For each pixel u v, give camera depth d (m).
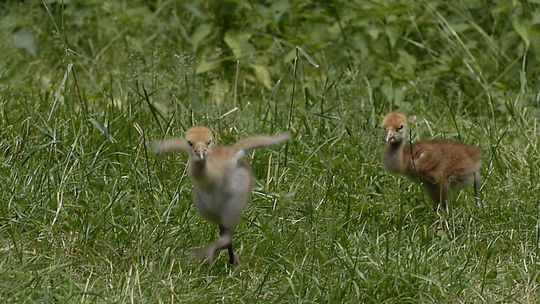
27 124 33.94
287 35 43.16
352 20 43.19
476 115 40.84
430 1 44.69
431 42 44.28
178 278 28.27
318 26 43.25
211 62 42.78
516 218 31.98
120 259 29.22
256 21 44.03
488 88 40.88
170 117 35.91
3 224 30.30
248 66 42.41
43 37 45.16
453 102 41.12
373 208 32.34
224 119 37.09
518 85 42.03
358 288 27.59
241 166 28.41
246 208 31.55
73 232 30.11
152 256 29.52
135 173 32.53
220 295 27.66
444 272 28.92
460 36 44.28
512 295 28.55
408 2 44.41
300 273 28.11
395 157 33.25
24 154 32.84
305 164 34.03
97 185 32.06
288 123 36.69
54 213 30.55
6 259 28.72
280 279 28.41
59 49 44.50
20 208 30.72
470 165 33.12
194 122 36.16
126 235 30.00
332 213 32.19
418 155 32.97
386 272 28.36
